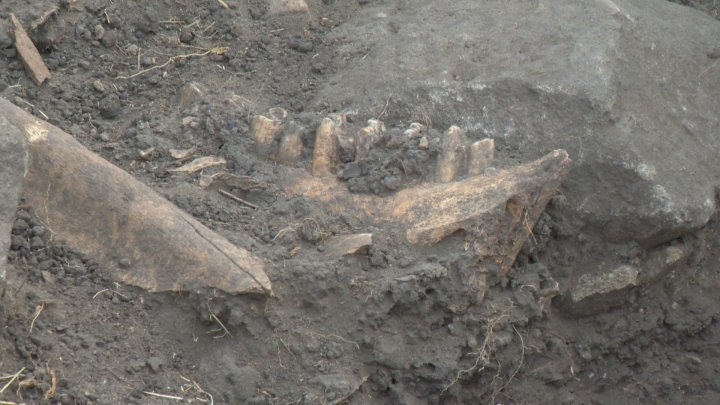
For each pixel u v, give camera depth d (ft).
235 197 2.99
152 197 2.88
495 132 3.10
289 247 2.90
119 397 2.70
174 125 3.12
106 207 2.85
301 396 2.78
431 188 2.99
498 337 2.95
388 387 2.87
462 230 2.92
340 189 3.01
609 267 3.08
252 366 2.80
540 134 3.08
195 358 2.80
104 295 2.80
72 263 2.82
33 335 2.71
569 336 3.11
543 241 3.04
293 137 3.06
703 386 3.16
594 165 3.06
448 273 2.90
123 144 3.07
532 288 2.99
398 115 3.14
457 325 2.92
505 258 2.96
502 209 2.93
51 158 2.87
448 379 2.89
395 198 2.99
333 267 2.86
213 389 2.77
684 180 3.07
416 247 2.92
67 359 2.71
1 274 2.64
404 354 2.88
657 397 3.15
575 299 3.08
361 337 2.86
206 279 2.80
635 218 3.05
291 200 2.98
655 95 3.15
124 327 2.78
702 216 3.06
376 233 2.93
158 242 2.83
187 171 3.01
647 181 3.04
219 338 2.81
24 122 2.88
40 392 2.66
